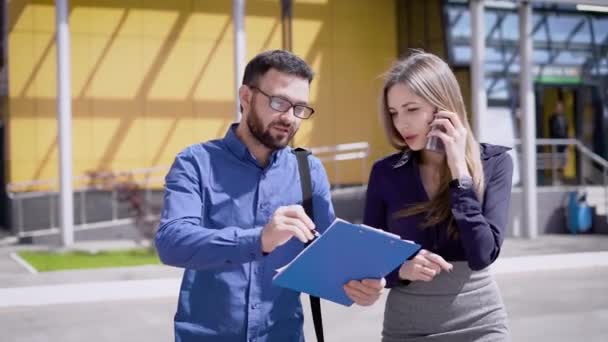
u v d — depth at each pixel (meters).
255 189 2.38
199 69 17.75
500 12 18.19
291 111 2.26
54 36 16.47
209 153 2.38
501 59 18.22
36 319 8.05
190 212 2.24
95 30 16.94
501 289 9.64
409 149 2.76
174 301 9.11
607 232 16.12
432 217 2.61
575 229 16.36
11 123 16.23
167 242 2.13
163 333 7.34
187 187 2.29
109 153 17.02
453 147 2.49
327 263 2.06
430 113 2.57
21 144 16.30
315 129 18.86
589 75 19.09
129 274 11.07
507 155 2.74
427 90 2.54
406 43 19.22
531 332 7.12
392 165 2.79
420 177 2.73
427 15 18.31
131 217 14.65
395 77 2.60
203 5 17.77
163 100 17.47
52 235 15.60
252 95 2.28
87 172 15.58
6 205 16.78
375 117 19.31
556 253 12.96
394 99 2.60
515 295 9.20
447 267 2.48
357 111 19.22
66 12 13.96
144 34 17.33
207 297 2.32
